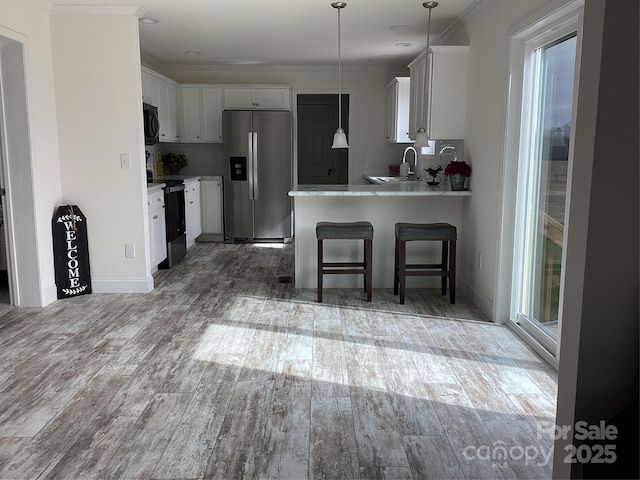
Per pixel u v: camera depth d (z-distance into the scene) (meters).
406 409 2.59
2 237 4.55
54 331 3.70
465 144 4.70
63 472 2.09
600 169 1.55
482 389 2.81
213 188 7.36
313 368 3.08
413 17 4.72
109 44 4.40
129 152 4.52
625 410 1.64
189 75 7.58
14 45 3.96
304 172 8.37
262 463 2.16
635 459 1.65
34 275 4.23
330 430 2.40
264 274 5.45
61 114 4.48
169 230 5.69
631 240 1.58
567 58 3.07
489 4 4.00
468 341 3.52
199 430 2.40
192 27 5.13
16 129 4.06
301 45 6.05
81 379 2.93
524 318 3.66
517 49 3.54
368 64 7.41
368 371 3.04
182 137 7.41
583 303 1.60
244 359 3.21
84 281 4.62
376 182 6.37
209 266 5.83
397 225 4.48
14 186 4.13
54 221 4.41
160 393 2.76
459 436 2.35
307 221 4.80
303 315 4.07
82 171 4.55
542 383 2.88
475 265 4.40
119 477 2.06
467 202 4.63
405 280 4.77
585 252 1.59
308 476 2.07
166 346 3.42
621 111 1.54
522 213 3.67
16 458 2.18
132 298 4.53
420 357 3.24
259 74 7.59
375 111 7.69
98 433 2.38
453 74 4.62
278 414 2.55
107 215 4.61
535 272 3.57
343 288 4.88
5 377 2.95
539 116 3.47
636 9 1.50
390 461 2.17
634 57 1.52
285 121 7.09
